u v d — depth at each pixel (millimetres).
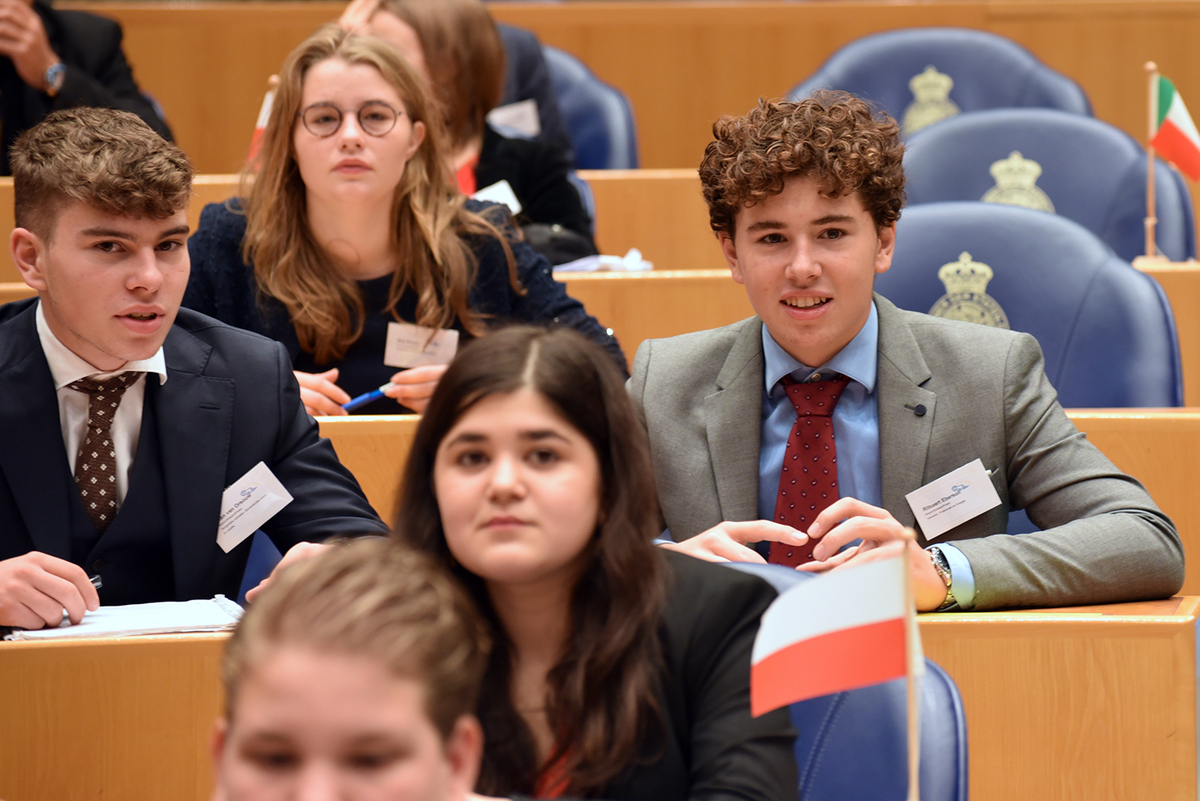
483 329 9398
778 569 4996
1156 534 6305
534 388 4258
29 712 5480
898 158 6840
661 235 13250
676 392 7172
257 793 2838
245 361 7156
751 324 7258
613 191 13258
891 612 3795
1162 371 8852
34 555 5859
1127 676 5684
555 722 4301
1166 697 5664
